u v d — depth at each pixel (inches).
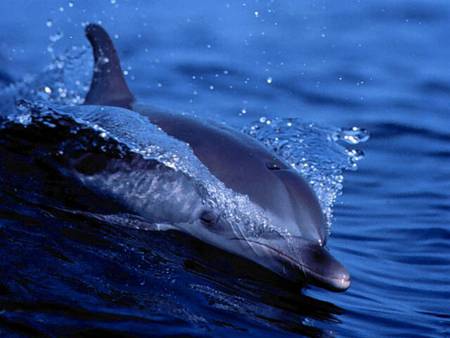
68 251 552.7
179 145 623.8
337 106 1007.6
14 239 551.2
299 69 1117.1
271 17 1311.5
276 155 617.9
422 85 1090.7
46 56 1077.8
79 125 677.3
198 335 481.4
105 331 469.4
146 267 554.9
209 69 1085.1
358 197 772.6
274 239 568.7
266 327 506.9
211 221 595.2
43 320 470.6
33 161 658.2
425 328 535.5
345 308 552.4
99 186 635.5
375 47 1215.6
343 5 1376.7
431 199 775.7
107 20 1234.6
